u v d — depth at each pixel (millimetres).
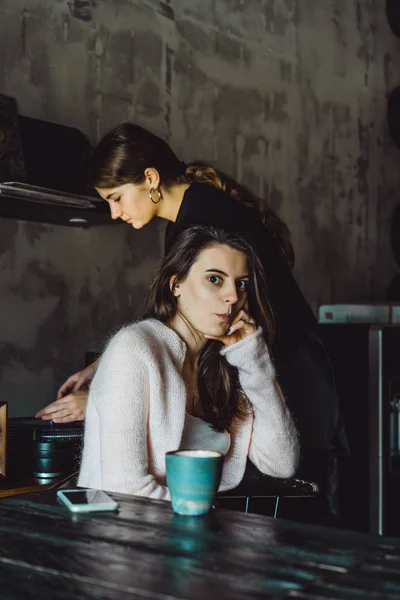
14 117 2496
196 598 891
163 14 3518
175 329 1843
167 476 1290
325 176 4508
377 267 4902
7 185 2334
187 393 1855
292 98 4273
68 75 3107
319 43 4473
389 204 5004
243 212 2457
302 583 942
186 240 1810
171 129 3561
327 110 4523
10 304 2918
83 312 3186
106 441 1602
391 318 4078
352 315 4035
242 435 1905
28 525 1193
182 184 2613
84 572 980
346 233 4660
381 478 3650
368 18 4855
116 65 3301
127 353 1661
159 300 1837
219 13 3816
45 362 3049
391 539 1136
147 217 2613
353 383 3744
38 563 1014
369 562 1023
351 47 4723
